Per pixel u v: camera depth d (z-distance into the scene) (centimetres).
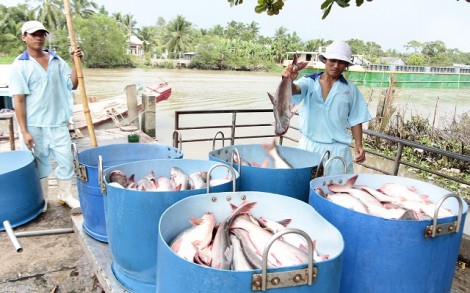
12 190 339
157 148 305
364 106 290
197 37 6981
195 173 240
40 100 358
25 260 300
